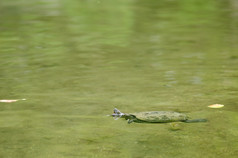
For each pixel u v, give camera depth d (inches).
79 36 1369.3
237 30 1392.7
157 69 906.1
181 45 1178.0
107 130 564.1
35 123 589.6
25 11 2036.2
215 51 1075.3
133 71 888.9
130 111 636.1
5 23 1678.2
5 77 850.8
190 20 1674.5
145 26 1553.9
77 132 555.2
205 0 2314.2
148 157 470.9
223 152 481.1
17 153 484.7
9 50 1149.1
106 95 724.7
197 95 716.0
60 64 969.5
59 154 481.7
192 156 471.5
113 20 1728.6
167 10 2011.6
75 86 783.1
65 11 2039.9
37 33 1439.5
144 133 551.5
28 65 960.3
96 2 2425.0
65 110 646.5
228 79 810.2
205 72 868.0
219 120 593.6
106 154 480.7
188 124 582.2
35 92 743.7
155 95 720.3
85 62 985.5
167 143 513.0
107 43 1235.2
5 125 581.6
